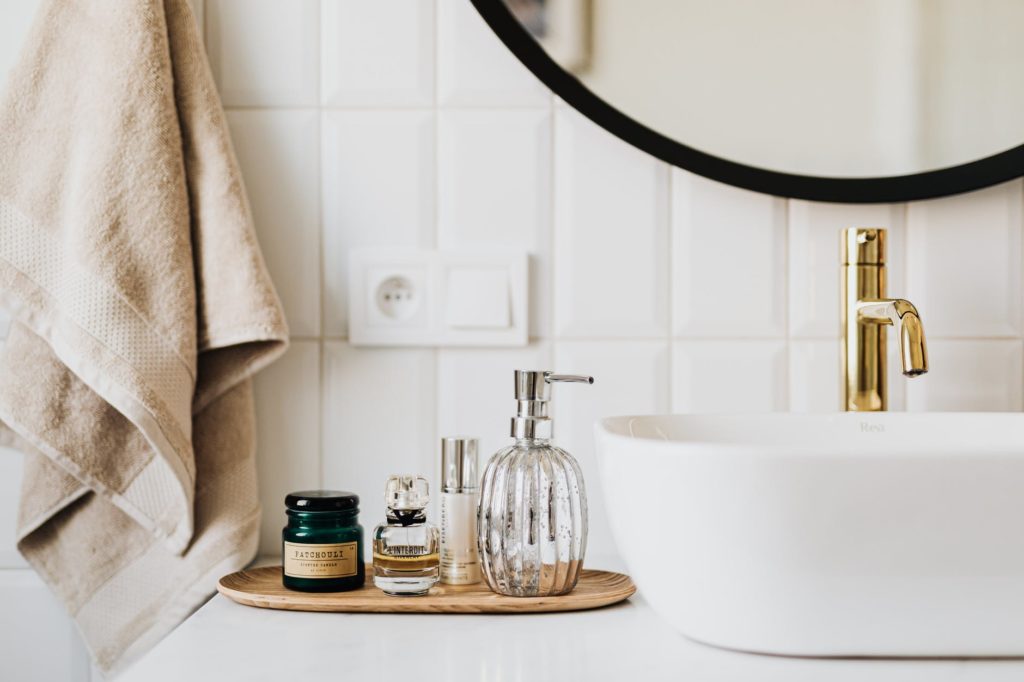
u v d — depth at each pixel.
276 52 0.97
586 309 0.97
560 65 0.96
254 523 0.92
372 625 0.71
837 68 0.96
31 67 0.88
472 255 0.96
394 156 0.97
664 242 0.97
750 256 0.97
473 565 0.81
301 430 0.97
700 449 0.61
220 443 0.91
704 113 0.96
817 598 0.61
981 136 0.96
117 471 0.89
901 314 0.81
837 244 0.97
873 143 0.96
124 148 0.85
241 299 0.87
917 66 0.96
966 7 0.96
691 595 0.64
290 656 0.64
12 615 0.96
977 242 0.97
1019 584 0.60
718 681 0.59
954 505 0.60
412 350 0.97
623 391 0.97
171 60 0.90
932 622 0.61
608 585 0.81
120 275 0.84
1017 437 0.85
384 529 0.77
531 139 0.97
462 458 0.81
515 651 0.65
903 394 0.98
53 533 0.93
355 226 0.97
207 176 0.89
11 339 0.88
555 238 0.97
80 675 0.96
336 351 0.97
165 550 0.91
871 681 0.60
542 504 0.75
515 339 0.96
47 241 0.86
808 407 0.97
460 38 0.97
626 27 0.96
